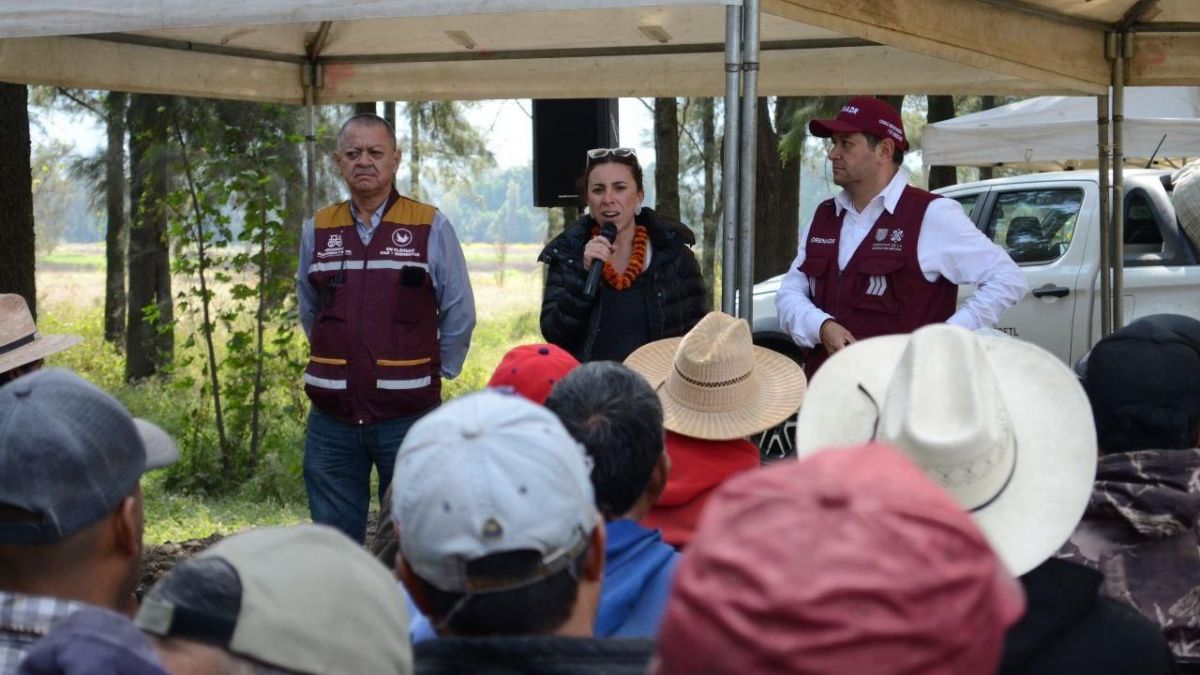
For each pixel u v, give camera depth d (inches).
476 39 267.9
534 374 105.8
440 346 197.9
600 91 274.5
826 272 181.0
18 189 332.8
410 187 725.3
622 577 84.0
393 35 267.0
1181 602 89.7
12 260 331.9
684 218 762.8
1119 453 92.4
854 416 84.4
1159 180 322.0
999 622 39.2
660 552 86.2
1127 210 321.1
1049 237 332.8
